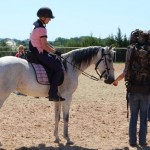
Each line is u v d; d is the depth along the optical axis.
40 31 8.56
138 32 8.79
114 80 9.09
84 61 9.05
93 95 14.96
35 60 8.66
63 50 29.95
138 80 8.68
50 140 9.10
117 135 9.56
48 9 8.63
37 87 8.57
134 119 8.83
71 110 11.95
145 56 8.54
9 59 8.41
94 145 8.84
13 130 9.77
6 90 8.25
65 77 8.92
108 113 11.68
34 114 11.41
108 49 9.06
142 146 8.83
